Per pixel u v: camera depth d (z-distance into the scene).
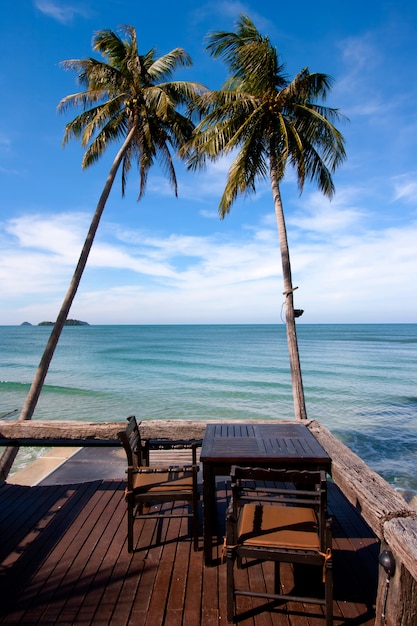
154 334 95.56
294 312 8.34
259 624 2.34
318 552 2.23
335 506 3.87
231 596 2.33
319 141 9.10
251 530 2.44
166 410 17.91
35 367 32.94
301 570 2.68
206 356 40.78
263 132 9.16
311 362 34.75
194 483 3.10
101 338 77.62
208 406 18.61
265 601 2.54
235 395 20.91
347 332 97.38
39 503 3.95
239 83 9.53
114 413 17.31
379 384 23.89
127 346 55.38
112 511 3.77
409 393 21.12
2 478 6.37
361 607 2.48
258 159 9.22
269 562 2.97
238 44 8.90
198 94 10.83
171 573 2.82
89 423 3.79
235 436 3.23
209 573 2.82
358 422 15.54
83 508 3.83
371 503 2.19
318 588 2.66
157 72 11.13
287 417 16.84
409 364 33.25
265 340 68.56
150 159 12.35
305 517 2.57
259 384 24.02
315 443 3.01
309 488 3.29
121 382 25.06
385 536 2.01
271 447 2.92
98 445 3.79
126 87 10.85
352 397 20.20
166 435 3.75
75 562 2.96
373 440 13.23
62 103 10.74
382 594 2.07
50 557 3.02
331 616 2.23
